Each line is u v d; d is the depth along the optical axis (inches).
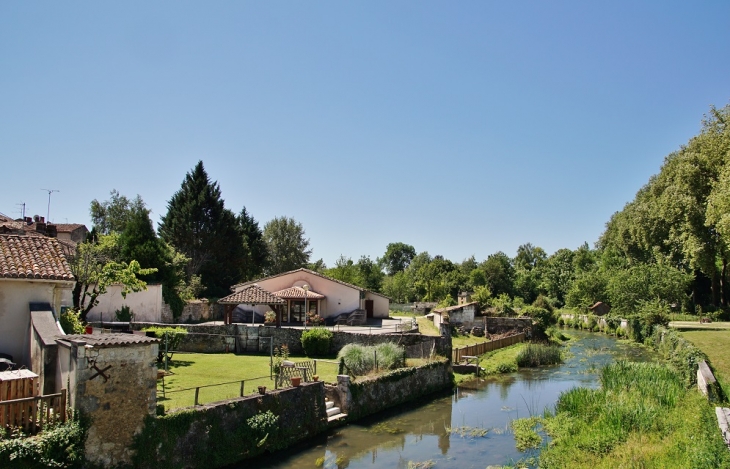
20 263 659.4
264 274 2866.6
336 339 1182.3
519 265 4783.5
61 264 698.2
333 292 1784.0
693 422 606.5
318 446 683.4
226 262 2284.7
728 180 1262.3
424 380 995.9
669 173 2117.4
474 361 1243.8
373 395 852.6
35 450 429.1
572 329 2434.8
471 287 3417.8
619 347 1681.8
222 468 580.1
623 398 780.6
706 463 457.4
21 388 475.2
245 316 1729.8
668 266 2091.5
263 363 984.3
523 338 1804.9
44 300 662.5
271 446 645.3
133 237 1504.7
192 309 1700.3
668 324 1674.5
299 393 717.3
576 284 2874.0
